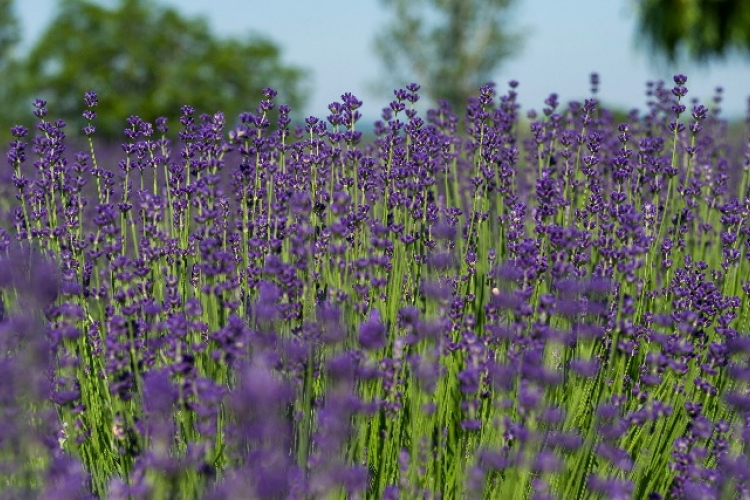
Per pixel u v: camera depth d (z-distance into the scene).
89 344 3.56
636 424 3.20
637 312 4.03
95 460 3.22
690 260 4.38
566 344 3.41
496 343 3.51
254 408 2.33
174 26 37.59
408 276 4.04
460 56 40.44
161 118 4.29
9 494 2.42
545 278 3.91
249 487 2.23
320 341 3.09
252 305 3.42
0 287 3.12
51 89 36.91
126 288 3.15
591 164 4.69
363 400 2.98
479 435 3.29
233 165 6.66
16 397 2.59
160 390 2.49
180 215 4.18
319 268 3.76
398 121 4.44
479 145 4.77
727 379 3.53
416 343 3.47
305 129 4.49
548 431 3.04
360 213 4.01
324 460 2.52
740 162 7.13
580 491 3.21
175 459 2.62
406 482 2.86
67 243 3.98
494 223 5.02
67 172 4.35
